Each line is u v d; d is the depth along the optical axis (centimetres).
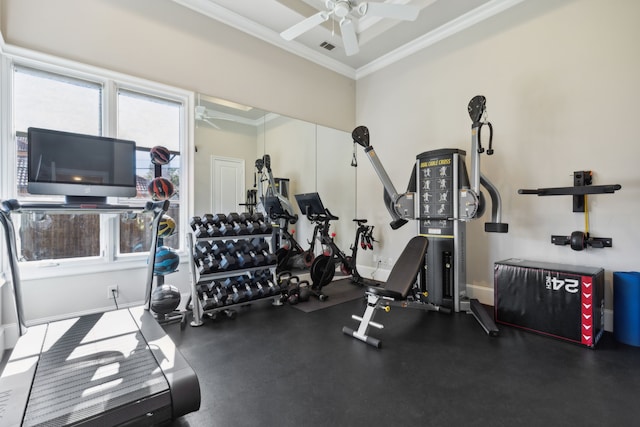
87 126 281
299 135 431
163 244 315
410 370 203
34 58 247
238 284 325
